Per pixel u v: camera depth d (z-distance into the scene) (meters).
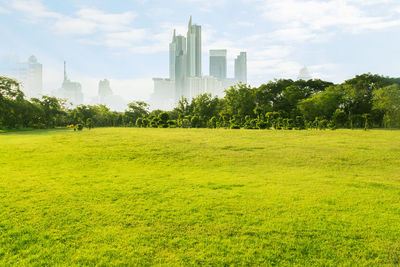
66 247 5.54
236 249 5.45
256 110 52.44
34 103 69.94
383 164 14.38
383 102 43.34
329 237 5.94
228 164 14.80
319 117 49.28
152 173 12.73
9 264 4.93
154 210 7.53
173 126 52.56
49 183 10.45
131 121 89.00
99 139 24.91
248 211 7.45
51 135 30.44
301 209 7.62
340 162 14.86
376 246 5.57
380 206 7.89
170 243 5.69
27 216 7.02
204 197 8.72
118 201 8.30
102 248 5.50
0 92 56.16
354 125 45.88
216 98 68.88
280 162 15.09
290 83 67.94
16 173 12.21
